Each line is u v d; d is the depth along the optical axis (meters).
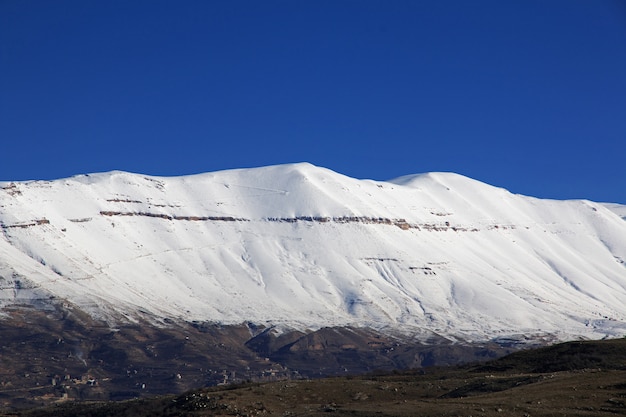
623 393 118.69
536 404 114.69
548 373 142.38
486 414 109.69
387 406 120.38
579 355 160.62
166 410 138.38
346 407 123.25
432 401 123.69
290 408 135.25
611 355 158.62
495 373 161.62
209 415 129.38
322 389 148.25
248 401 137.75
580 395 118.62
